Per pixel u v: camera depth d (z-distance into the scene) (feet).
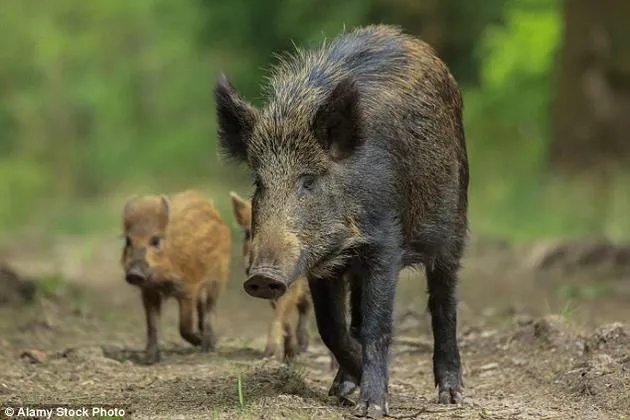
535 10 164.55
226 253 58.70
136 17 228.22
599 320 58.85
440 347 43.68
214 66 211.20
